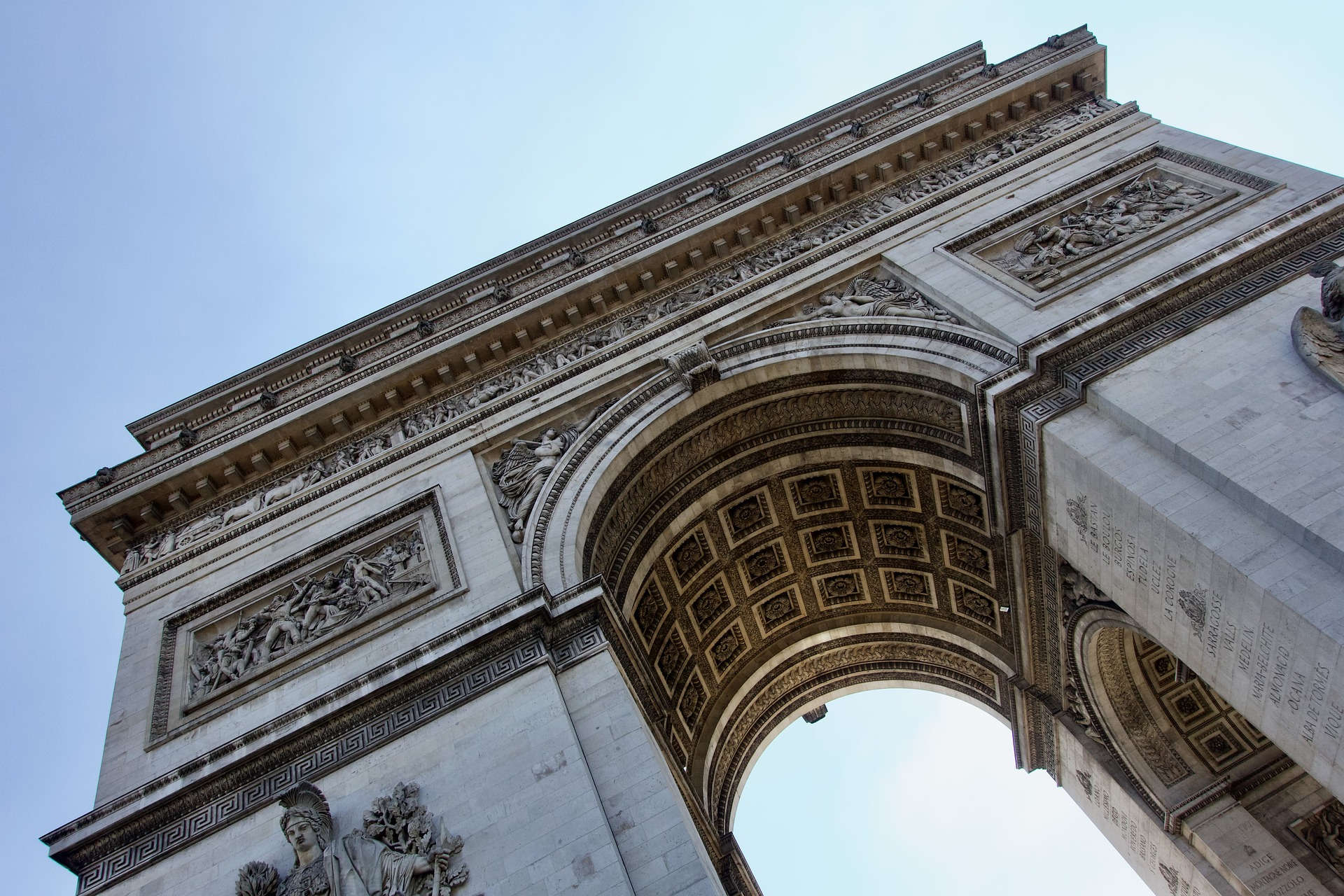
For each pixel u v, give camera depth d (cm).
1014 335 3047
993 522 3516
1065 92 4231
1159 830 3238
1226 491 2397
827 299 3588
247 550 3356
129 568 3491
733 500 3794
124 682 3016
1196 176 3538
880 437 3569
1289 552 2230
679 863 2183
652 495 3531
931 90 4356
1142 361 2802
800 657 4356
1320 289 2805
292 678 2833
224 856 2419
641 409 3391
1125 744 3350
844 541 4050
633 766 2370
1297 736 2208
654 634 3778
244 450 3641
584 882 2136
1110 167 3709
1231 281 2945
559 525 3069
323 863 2280
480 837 2273
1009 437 2941
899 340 3275
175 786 2556
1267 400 2544
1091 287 3150
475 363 3759
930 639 4200
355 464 3562
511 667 2598
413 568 3100
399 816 2344
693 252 3878
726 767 4253
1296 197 3173
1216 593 2336
